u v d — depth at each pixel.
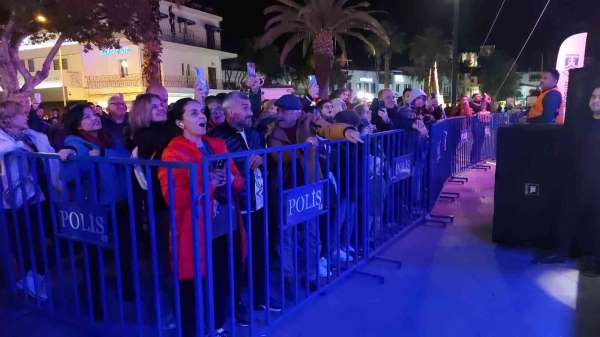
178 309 2.69
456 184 8.38
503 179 4.68
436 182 6.67
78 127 3.60
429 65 58.22
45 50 33.22
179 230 2.63
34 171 3.31
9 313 3.55
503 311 3.36
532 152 4.49
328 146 3.61
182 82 35.09
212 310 2.68
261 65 48.88
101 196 3.21
